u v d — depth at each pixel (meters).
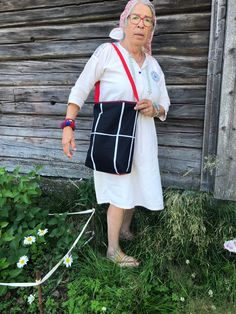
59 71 2.61
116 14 2.33
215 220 2.20
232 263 2.01
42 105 2.76
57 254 2.14
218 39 2.06
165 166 2.52
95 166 1.92
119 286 1.93
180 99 2.33
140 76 1.89
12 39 2.66
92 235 2.32
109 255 2.15
